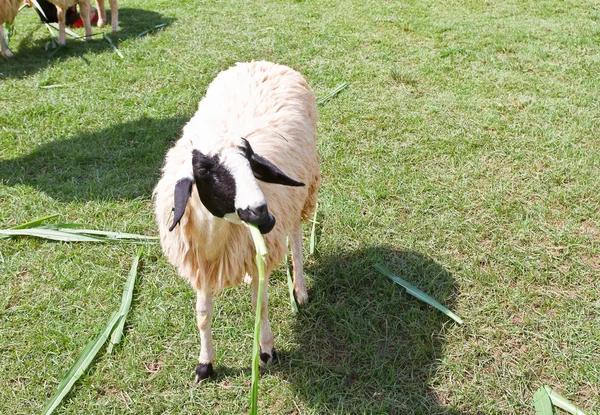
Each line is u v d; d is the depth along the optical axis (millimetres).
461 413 2014
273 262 2086
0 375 2160
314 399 2062
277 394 2084
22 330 2334
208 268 2002
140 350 2254
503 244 2668
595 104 3750
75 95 4066
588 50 4555
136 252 2695
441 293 2443
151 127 3652
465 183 3049
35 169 3287
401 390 2092
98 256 2676
